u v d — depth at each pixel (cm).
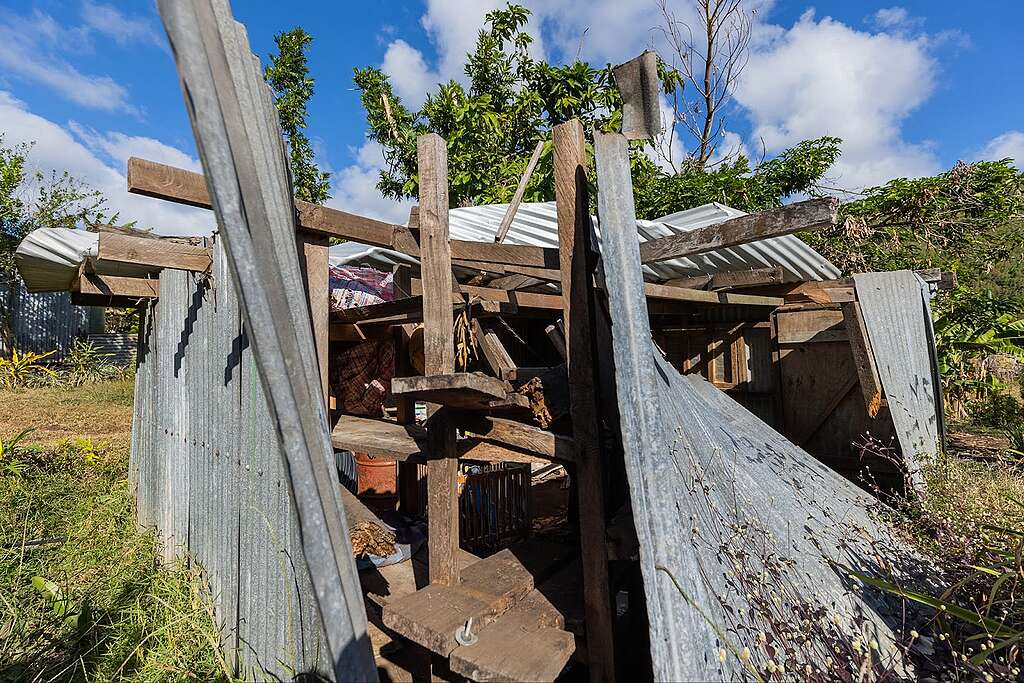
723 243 266
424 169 266
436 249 262
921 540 296
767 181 1100
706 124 1331
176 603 331
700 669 167
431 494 267
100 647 298
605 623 225
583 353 230
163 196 233
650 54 207
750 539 227
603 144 207
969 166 762
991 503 317
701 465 249
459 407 258
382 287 761
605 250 201
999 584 209
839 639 207
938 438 509
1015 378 980
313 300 277
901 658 211
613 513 291
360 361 540
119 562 404
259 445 270
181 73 132
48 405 1192
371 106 1290
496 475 457
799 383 613
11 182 1598
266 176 209
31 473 596
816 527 289
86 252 421
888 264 788
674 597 171
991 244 764
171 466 422
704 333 685
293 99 1848
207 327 346
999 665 191
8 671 271
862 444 571
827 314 591
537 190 1028
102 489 578
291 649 237
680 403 289
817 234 796
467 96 1094
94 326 1862
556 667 204
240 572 291
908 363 499
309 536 141
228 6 202
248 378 285
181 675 274
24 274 495
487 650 211
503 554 302
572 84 1057
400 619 224
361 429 375
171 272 423
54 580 371
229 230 138
